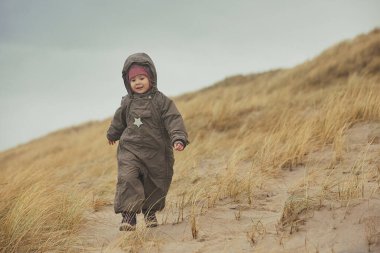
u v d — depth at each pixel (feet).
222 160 22.13
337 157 17.85
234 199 14.61
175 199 16.21
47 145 70.44
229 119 34.45
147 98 13.19
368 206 10.70
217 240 10.92
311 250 9.28
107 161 29.12
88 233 13.07
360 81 38.50
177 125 12.84
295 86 51.72
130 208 12.30
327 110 24.77
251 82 81.92
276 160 18.60
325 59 62.39
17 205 13.30
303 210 11.10
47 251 11.33
